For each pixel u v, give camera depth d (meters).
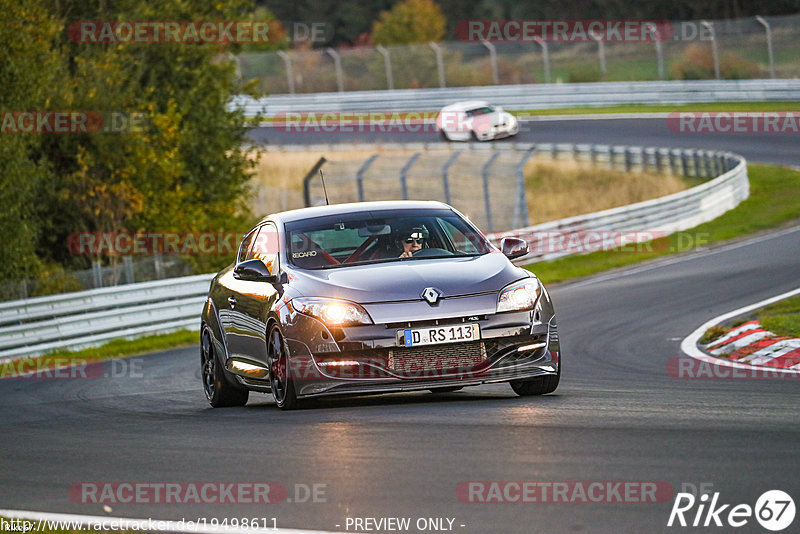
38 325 55.94
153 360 49.75
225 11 96.06
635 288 57.03
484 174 99.62
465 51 171.25
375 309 23.77
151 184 84.06
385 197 119.81
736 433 18.62
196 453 20.50
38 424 28.27
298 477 17.36
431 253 26.34
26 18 69.88
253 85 99.62
